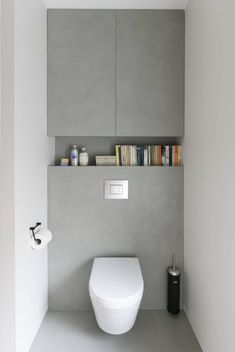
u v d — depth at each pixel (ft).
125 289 4.85
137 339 5.43
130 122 6.26
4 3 4.27
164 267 6.52
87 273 6.49
